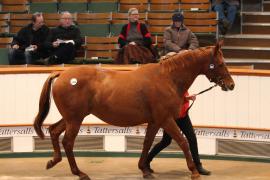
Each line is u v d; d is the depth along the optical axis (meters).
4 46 14.46
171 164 10.51
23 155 11.01
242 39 15.46
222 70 9.27
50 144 11.05
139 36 13.18
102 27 14.88
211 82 10.07
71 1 16.08
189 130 9.68
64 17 13.40
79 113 9.12
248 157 10.68
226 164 10.54
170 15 14.85
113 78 9.18
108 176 9.64
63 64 12.93
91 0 16.06
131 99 9.09
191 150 9.72
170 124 9.19
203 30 14.84
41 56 13.45
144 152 9.48
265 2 16.47
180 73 9.25
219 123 10.74
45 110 9.30
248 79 10.57
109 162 10.66
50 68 10.83
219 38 15.39
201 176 9.66
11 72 10.79
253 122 10.62
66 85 9.06
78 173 9.27
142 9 15.70
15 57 13.40
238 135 10.70
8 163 10.59
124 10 15.80
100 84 9.12
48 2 16.03
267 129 10.54
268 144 10.60
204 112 10.76
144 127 10.93
